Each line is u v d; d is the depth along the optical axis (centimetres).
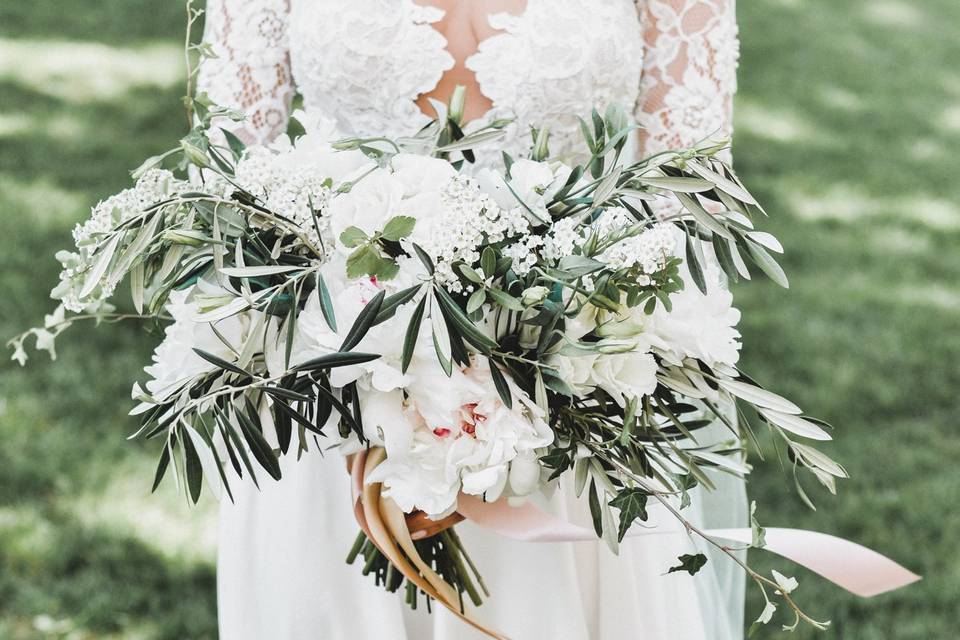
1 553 346
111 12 827
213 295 150
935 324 523
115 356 448
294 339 149
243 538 200
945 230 632
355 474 156
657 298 151
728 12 206
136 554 349
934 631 335
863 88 838
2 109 668
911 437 438
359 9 188
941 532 382
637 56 199
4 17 806
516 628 191
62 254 160
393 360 146
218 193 156
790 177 689
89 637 319
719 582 213
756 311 527
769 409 157
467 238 142
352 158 157
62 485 379
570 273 142
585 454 152
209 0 208
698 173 153
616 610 196
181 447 145
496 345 139
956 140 759
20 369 437
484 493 151
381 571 182
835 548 165
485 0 190
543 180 151
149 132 651
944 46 928
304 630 196
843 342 503
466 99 191
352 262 140
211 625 323
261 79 205
